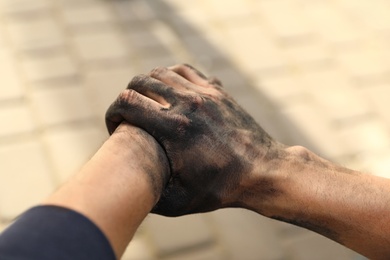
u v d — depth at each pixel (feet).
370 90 8.18
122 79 7.98
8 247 1.58
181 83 2.78
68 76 7.92
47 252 1.59
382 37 9.25
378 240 2.50
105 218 1.90
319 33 9.25
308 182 2.54
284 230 6.16
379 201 2.49
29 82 7.75
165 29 9.00
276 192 2.57
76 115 7.32
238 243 5.98
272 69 8.45
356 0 10.14
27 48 8.32
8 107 7.36
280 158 2.61
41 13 9.03
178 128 2.45
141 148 2.36
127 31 8.86
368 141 7.35
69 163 6.66
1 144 6.84
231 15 9.48
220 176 2.54
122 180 2.12
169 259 5.77
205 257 5.82
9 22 8.79
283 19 9.50
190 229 6.03
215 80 3.00
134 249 5.79
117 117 2.53
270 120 7.55
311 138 7.34
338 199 2.49
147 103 2.46
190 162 2.49
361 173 2.65
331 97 8.01
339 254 5.99
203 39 8.89
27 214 1.74
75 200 1.88
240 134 2.58
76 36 8.64
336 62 8.66
